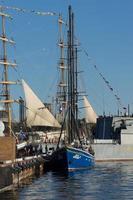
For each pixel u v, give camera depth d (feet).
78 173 310.24
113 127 491.72
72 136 374.43
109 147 460.14
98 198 197.26
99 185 240.32
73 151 331.16
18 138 357.00
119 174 301.63
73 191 218.18
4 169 215.92
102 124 504.43
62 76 468.34
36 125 447.01
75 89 395.14
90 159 346.95
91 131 501.97
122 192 213.87
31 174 295.07
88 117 505.66
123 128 475.72
